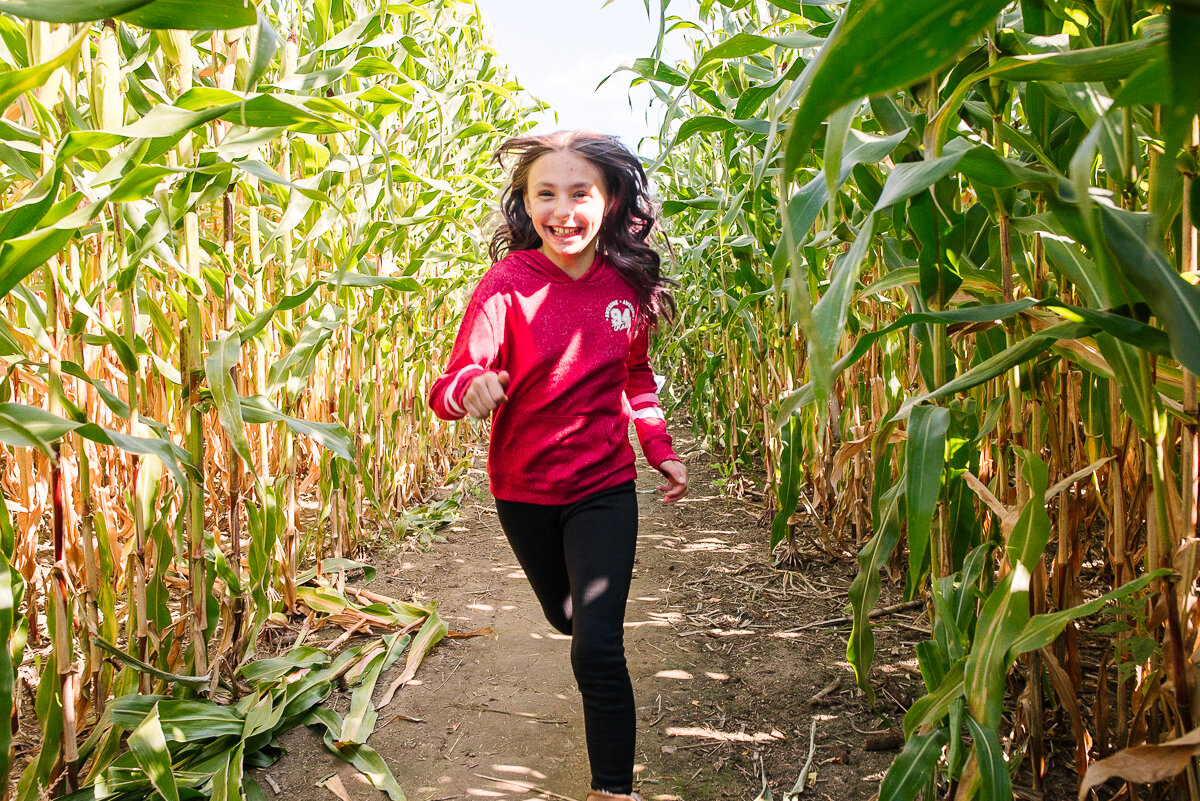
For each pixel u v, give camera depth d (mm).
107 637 1555
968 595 1223
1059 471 1385
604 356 1469
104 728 1455
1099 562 2184
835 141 549
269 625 2188
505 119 3787
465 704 1848
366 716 1764
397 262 3059
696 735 1681
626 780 1352
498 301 1458
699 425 4547
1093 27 954
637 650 2102
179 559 2158
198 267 1541
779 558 2705
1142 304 794
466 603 2445
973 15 420
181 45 1372
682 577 2613
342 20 2064
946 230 1091
